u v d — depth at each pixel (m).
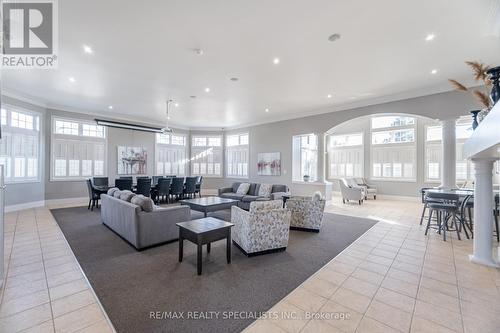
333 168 10.75
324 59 4.02
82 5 2.66
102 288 2.37
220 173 10.43
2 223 2.42
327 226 4.93
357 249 3.55
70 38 3.35
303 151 8.61
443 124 5.39
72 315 1.94
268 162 8.73
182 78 4.84
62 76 4.74
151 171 9.12
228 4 2.67
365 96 6.05
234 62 4.12
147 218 3.50
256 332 1.76
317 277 2.64
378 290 2.37
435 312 2.01
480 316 1.95
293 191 8.01
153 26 3.08
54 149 6.96
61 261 3.03
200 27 3.11
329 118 7.21
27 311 1.99
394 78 4.88
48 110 6.84
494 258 3.13
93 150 7.73
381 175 9.37
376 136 9.55
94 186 6.75
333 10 2.78
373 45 3.57
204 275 2.67
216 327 1.81
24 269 2.79
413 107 5.73
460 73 4.62
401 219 5.54
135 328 1.79
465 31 3.21
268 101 6.50
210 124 9.81
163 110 7.54
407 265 2.97
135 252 3.37
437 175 8.19
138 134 8.78
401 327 1.82
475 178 3.10
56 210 6.18
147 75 4.68
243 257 3.22
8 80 4.98
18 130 6.03
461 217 4.22
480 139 2.03
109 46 3.58
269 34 3.27
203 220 3.32
